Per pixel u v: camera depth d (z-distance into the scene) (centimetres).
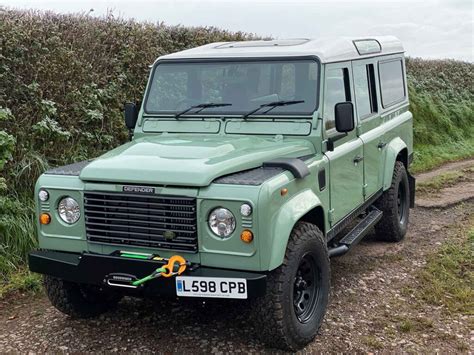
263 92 504
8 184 668
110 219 417
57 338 464
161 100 535
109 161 430
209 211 391
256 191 382
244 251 385
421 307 519
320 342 448
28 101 751
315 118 482
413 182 766
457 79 2075
